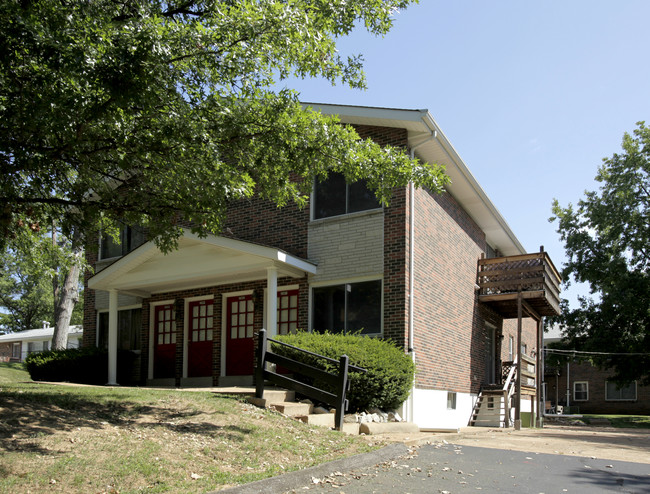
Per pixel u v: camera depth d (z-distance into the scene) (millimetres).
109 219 11781
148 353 18188
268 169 10219
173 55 8125
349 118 14914
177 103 8664
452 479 7391
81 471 5918
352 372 11781
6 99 8156
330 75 9859
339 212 15391
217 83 9375
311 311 15266
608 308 29609
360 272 14688
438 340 15945
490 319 21031
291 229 15953
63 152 8781
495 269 20016
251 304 16547
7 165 8125
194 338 17578
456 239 18219
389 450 8805
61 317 24188
